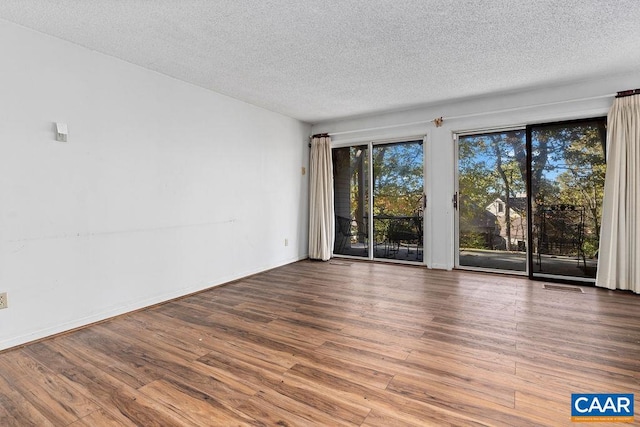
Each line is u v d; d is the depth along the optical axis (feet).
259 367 6.70
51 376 6.44
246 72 11.08
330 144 18.03
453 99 14.17
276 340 7.95
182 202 11.74
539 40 8.98
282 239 16.75
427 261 15.88
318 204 18.07
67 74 8.73
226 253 13.52
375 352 7.27
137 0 6.97
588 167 12.43
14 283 7.80
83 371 6.62
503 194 14.33
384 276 14.33
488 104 13.94
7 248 7.70
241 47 9.27
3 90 7.64
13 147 7.79
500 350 7.27
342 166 18.57
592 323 8.72
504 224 14.34
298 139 17.83
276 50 9.47
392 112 16.22
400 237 16.93
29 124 8.04
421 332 8.29
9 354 7.39
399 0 7.10
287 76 11.48
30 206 8.07
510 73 11.30
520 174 13.93
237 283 13.42
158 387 6.03
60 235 8.61
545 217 13.21
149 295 10.68
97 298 9.35
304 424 5.01
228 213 13.61
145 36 8.57
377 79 11.80
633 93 11.16
